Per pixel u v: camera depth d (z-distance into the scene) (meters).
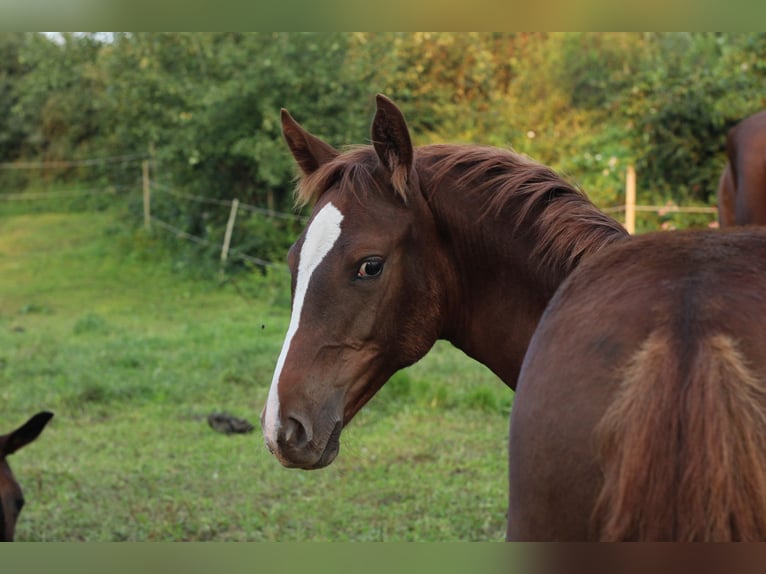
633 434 1.59
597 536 1.67
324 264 2.42
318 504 5.25
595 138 14.05
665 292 1.74
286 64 13.38
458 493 5.36
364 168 2.52
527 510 1.80
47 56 15.39
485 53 16.16
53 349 9.66
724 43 12.32
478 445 6.31
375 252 2.43
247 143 13.23
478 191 2.60
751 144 6.07
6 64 20.53
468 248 2.60
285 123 2.71
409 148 2.46
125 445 6.56
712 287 1.71
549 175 2.60
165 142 14.47
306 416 2.33
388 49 14.27
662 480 1.55
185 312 11.86
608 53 16.22
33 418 4.27
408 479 5.64
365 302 2.43
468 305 2.64
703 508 1.51
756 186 6.03
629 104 12.45
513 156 2.67
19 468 6.07
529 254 2.54
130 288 13.37
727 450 1.52
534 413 1.79
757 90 11.63
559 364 1.79
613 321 1.75
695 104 11.71
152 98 14.24
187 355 9.08
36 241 16.25
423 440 6.41
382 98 2.41
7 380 8.45
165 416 7.31
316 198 2.60
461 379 7.96
